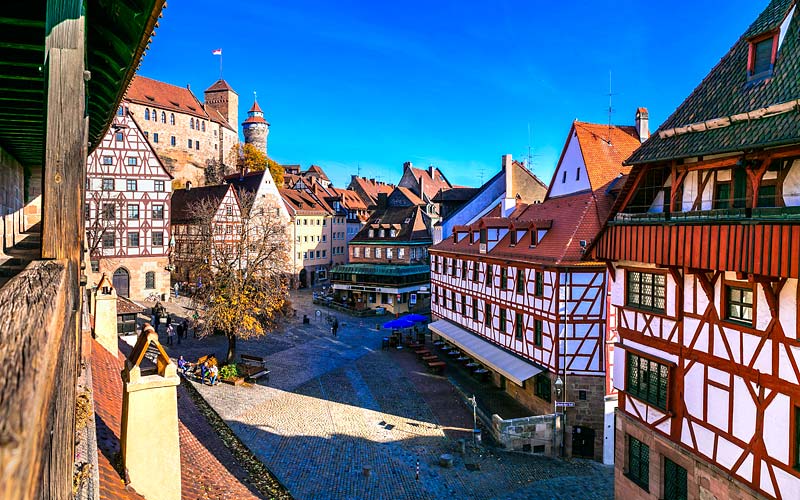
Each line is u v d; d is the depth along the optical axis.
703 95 13.05
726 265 11.14
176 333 38.69
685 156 12.29
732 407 11.98
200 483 9.20
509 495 19.03
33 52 6.69
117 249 47.84
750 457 11.49
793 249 9.65
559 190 32.44
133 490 6.30
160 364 6.87
